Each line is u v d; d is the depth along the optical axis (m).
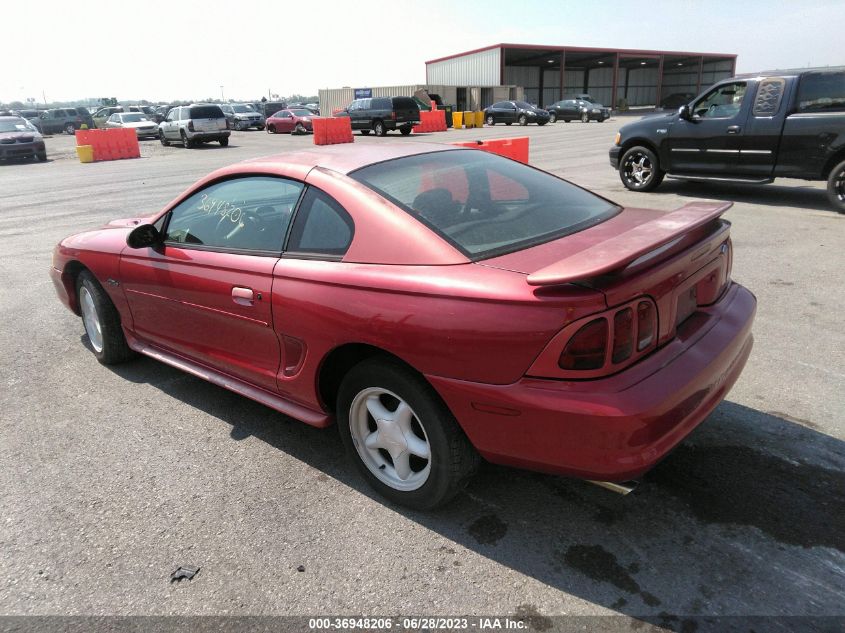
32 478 3.12
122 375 4.36
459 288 2.27
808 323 4.64
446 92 46.28
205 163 19.86
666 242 2.18
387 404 2.77
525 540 2.53
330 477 3.04
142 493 2.96
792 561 2.34
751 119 8.88
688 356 2.35
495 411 2.24
